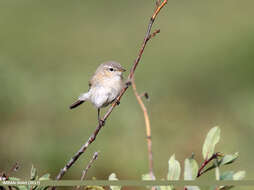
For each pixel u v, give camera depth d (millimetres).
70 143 12297
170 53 19359
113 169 11656
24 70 15992
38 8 24359
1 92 13891
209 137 4023
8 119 13461
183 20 22969
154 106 15039
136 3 25406
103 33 22141
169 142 12969
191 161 3934
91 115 13789
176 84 16781
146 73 17672
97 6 24938
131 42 21094
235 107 14812
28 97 14328
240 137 13016
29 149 11797
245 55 17672
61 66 17812
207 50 18875
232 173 3918
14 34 21031
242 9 23078
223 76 17047
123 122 13391
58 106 14258
